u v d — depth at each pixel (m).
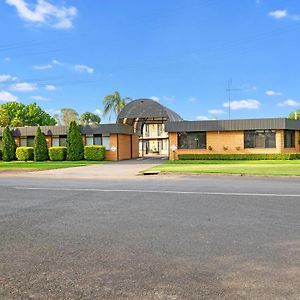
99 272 4.46
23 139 41.09
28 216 8.02
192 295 3.76
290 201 9.71
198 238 6.00
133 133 42.28
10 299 3.74
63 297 3.76
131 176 19.20
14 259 5.04
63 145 39.41
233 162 29.22
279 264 4.69
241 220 7.35
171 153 35.47
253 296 3.72
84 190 12.69
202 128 34.34
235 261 4.82
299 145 34.81
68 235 6.32
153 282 4.12
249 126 33.19
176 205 9.23
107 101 52.56
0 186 14.53
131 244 5.70
